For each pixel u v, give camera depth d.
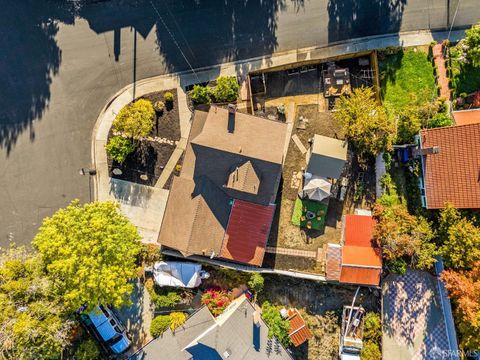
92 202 43.03
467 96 41.84
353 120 39.44
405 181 41.97
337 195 42.34
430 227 39.81
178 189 40.34
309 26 43.06
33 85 43.19
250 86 42.28
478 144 37.09
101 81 43.19
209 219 40.03
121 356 42.03
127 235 38.50
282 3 42.91
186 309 42.28
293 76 42.72
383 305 41.19
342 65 42.41
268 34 43.06
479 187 37.25
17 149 43.12
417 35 42.78
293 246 42.53
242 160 38.06
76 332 41.31
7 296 33.84
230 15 42.94
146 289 42.53
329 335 41.81
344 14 42.94
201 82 43.06
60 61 43.16
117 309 42.44
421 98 42.22
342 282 40.22
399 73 42.44
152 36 43.12
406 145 40.94
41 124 43.19
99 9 43.09
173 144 43.09
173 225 40.06
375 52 41.34
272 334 39.41
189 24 43.06
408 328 40.97
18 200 43.03
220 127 38.62
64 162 43.22
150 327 41.34
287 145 42.78
